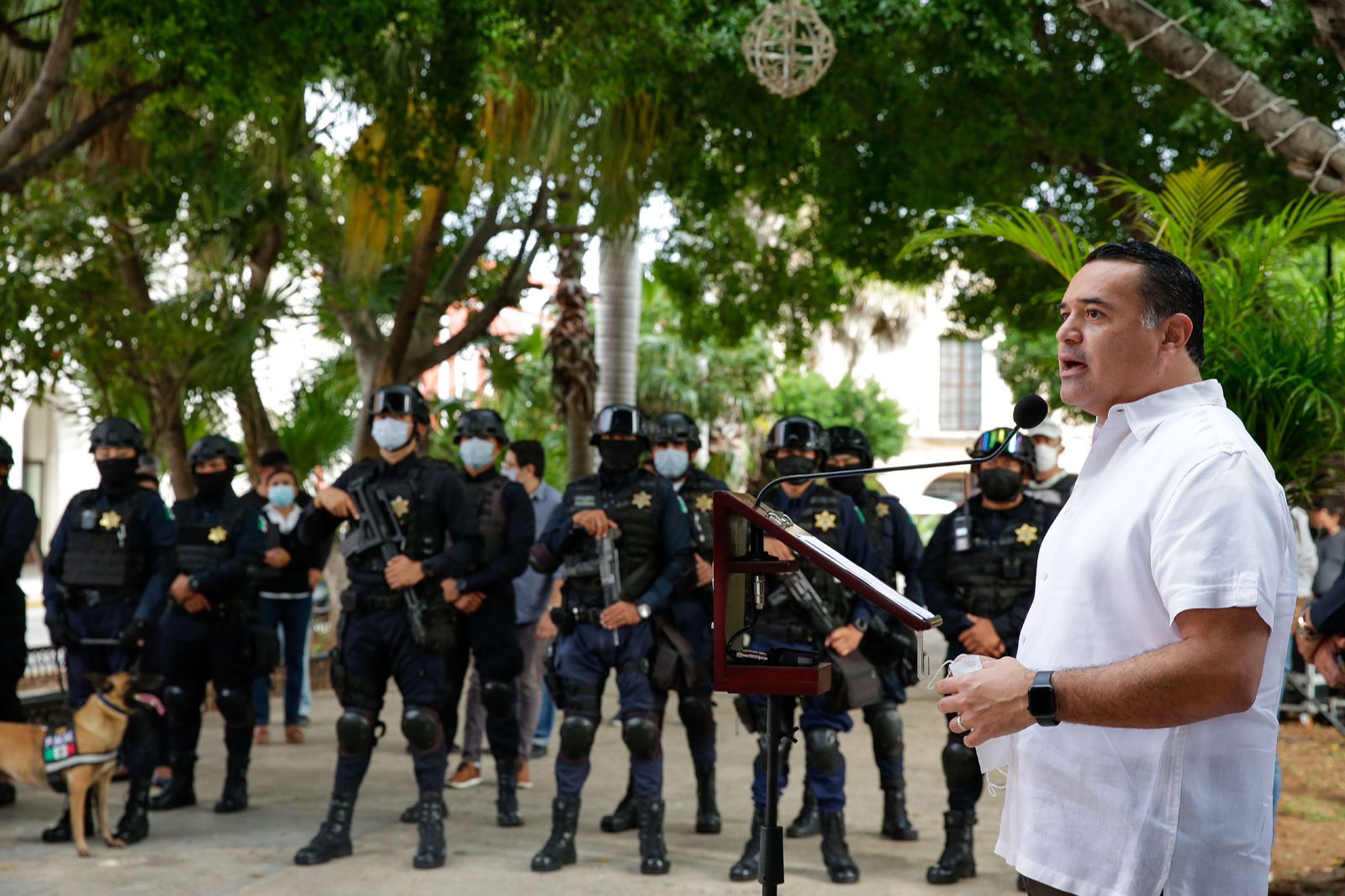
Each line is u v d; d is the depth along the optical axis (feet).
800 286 45.19
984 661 6.86
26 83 30.50
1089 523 6.98
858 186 37.06
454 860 18.24
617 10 27.48
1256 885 6.59
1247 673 6.15
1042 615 7.09
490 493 21.42
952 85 32.78
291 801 22.33
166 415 34.40
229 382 34.88
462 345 39.50
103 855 18.47
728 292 45.68
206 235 34.06
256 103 26.21
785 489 18.51
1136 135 33.42
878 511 19.65
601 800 22.54
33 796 22.81
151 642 21.65
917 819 21.25
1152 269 7.02
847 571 8.06
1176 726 6.40
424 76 29.68
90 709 18.53
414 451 19.27
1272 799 6.75
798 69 22.44
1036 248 16.43
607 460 18.81
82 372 34.55
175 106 28.63
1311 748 29.27
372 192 32.91
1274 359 15.81
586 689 17.97
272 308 35.17
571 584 18.43
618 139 34.12
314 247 36.32
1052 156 34.32
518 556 20.65
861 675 17.16
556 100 34.06
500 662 20.45
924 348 111.24
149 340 31.53
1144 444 6.93
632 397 44.73
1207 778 6.63
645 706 17.70
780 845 9.25
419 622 18.06
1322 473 16.30
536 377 59.88
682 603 19.51
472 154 31.83
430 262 36.11
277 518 25.67
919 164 34.83
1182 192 16.42
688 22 29.45
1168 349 7.00
